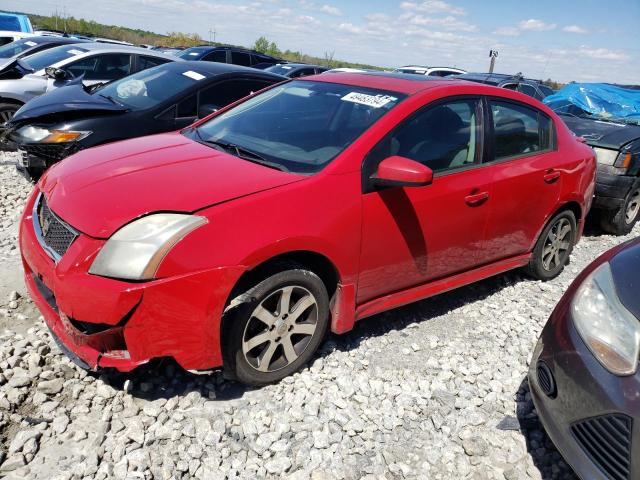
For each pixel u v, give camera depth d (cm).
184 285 246
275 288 277
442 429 279
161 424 262
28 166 554
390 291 341
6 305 349
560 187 428
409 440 271
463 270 385
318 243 284
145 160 312
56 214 274
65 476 228
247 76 640
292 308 292
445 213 344
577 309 250
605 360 225
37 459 236
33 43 1111
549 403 248
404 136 327
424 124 339
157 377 293
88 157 329
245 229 260
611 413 216
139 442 249
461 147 359
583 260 550
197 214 256
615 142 598
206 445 253
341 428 272
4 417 255
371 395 298
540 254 447
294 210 276
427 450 266
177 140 362
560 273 499
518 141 402
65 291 246
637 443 207
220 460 246
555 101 844
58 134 524
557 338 252
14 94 754
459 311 406
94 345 255
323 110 352
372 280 322
